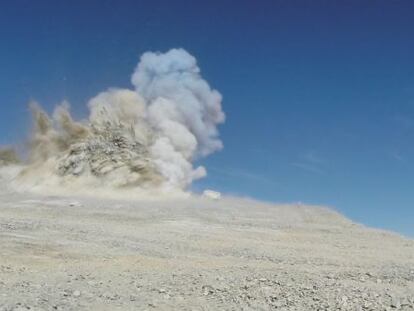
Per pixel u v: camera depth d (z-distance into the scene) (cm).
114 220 3153
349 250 2641
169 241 2555
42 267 1808
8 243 2225
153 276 1673
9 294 1333
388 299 1412
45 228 2675
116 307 1259
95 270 1766
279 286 1552
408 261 2325
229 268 1900
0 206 3497
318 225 3459
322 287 1551
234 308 1289
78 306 1242
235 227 3170
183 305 1308
